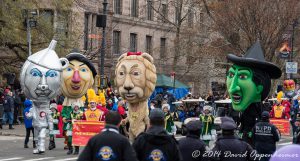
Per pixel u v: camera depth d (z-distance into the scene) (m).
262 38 44.25
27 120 25.59
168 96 40.84
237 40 46.31
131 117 23.28
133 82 22.88
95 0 61.53
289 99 34.91
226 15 45.56
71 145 24.22
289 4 43.97
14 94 37.53
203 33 57.94
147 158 11.52
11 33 38.66
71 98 26.89
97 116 24.27
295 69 41.41
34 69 24.03
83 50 53.91
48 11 42.06
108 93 36.75
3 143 27.64
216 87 73.75
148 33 77.31
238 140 13.01
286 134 31.64
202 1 55.22
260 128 16.78
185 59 75.12
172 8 78.25
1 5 38.62
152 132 11.56
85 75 26.92
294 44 49.06
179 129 32.47
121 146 10.81
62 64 25.50
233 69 21.19
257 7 44.09
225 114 33.44
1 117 35.84
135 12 75.62
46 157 22.98
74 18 43.25
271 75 21.22
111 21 67.00
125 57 23.38
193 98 44.16
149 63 23.27
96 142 10.84
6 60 41.19
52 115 25.16
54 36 40.41
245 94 20.77
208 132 23.62
